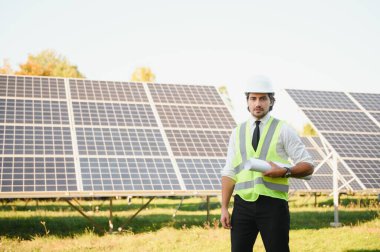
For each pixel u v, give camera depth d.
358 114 20.78
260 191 5.14
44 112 15.88
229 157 5.57
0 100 15.95
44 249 10.77
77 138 14.98
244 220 5.26
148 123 16.52
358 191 17.03
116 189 13.26
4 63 56.50
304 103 20.59
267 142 5.25
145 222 16.67
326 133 18.81
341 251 10.59
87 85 18.02
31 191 12.57
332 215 19.58
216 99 19.05
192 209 24.81
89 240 12.14
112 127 15.89
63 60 61.97
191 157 15.31
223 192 5.52
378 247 11.12
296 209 23.47
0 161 13.39
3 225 15.06
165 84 19.27
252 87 5.23
